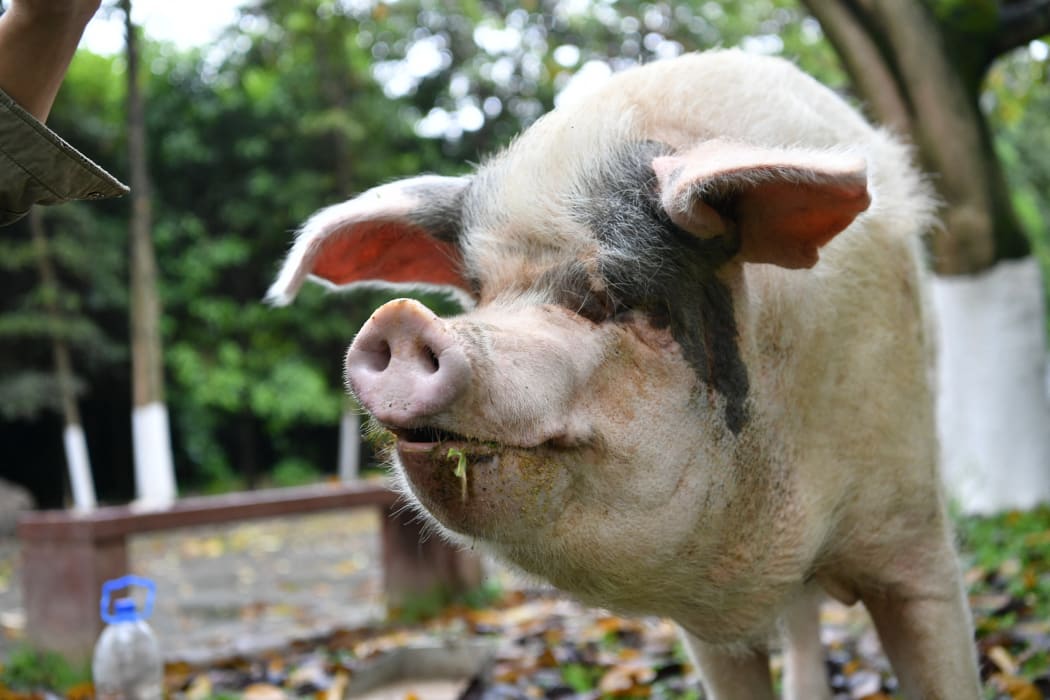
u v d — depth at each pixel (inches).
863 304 120.1
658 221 100.7
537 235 101.0
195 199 795.4
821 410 116.5
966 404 342.6
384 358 84.4
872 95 326.0
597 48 640.4
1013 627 203.8
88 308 732.7
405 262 131.3
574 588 102.0
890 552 124.2
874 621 129.9
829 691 166.1
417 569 301.0
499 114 834.2
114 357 714.8
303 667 232.7
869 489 121.6
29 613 249.6
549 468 91.0
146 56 737.0
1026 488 335.9
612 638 235.1
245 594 368.5
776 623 121.5
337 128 749.9
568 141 105.7
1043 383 342.3
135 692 199.8
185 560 463.8
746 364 105.9
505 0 727.1
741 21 616.1
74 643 241.6
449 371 81.2
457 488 87.4
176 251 775.1
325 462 884.0
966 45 324.2
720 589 109.7
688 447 100.4
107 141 722.8
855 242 120.3
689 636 131.8
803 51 533.3
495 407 85.1
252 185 758.5
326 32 733.3
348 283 135.0
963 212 335.3
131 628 201.5
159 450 548.4
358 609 326.0
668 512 99.4
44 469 791.7
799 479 114.2
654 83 114.6
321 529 557.9
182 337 783.7
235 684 226.1
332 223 119.4
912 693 125.8
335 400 782.5
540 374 88.7
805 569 116.3
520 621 265.3
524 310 96.0
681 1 620.7
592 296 97.6
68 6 82.0
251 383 771.4
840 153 93.6
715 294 104.0
